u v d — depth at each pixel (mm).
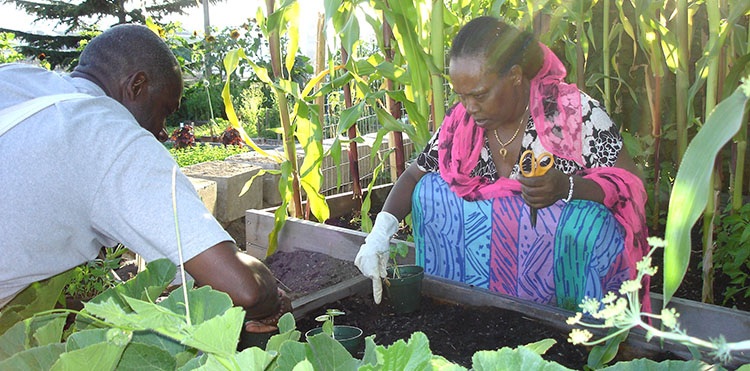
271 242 2754
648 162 3117
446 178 2021
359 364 696
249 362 603
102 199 1185
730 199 2520
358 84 2438
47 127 1180
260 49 10070
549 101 1854
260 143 8406
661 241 454
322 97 3191
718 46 1969
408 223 2826
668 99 2932
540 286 1906
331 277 2414
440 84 2375
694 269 2605
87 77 1437
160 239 1184
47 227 1181
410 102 2398
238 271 1225
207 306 782
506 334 1672
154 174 1212
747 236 2053
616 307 449
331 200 3299
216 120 10367
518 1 2551
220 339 577
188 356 775
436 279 1993
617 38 3016
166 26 10555
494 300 1844
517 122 1942
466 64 1674
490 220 1952
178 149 7457
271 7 2596
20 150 1158
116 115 1278
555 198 1727
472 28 1704
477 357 595
